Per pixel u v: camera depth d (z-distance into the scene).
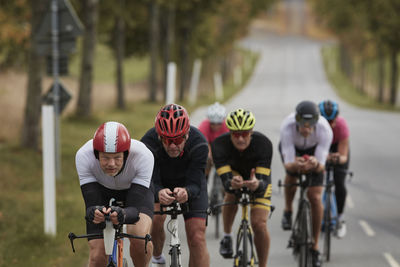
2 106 66.44
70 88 102.31
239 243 17.33
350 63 187.88
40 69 44.97
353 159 46.28
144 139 15.38
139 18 95.56
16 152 43.34
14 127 55.88
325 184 22.50
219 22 144.00
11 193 31.72
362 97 145.50
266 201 17.22
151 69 98.75
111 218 11.98
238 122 16.16
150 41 98.06
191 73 146.25
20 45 52.00
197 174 15.31
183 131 13.99
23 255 21.38
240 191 17.02
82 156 13.04
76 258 20.89
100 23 81.25
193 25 112.19
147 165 13.14
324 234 22.72
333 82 181.50
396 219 28.34
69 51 32.94
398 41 114.69
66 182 34.91
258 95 134.12
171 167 15.59
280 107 98.81
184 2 98.50
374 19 115.81
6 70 89.56
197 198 15.59
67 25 32.62
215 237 24.08
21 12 48.16
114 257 12.59
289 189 22.53
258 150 17.11
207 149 15.34
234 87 157.88
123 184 13.59
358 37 151.00
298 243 19.22
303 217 19.03
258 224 16.92
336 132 22.31
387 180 38.28
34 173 37.62
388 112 100.00
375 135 61.66
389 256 22.20
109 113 75.56
